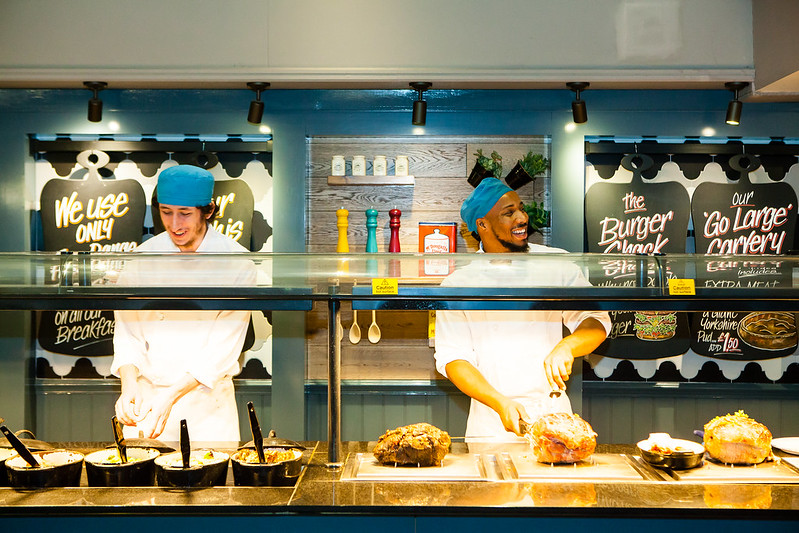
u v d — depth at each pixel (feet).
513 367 8.29
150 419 7.19
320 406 11.25
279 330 11.12
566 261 5.87
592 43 10.75
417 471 5.71
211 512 5.14
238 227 11.27
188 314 7.97
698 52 10.76
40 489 5.39
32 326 11.28
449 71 10.60
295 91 11.10
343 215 11.30
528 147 11.58
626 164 11.30
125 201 11.30
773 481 5.49
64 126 11.05
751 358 11.47
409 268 5.83
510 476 5.63
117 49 10.66
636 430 11.39
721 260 5.83
